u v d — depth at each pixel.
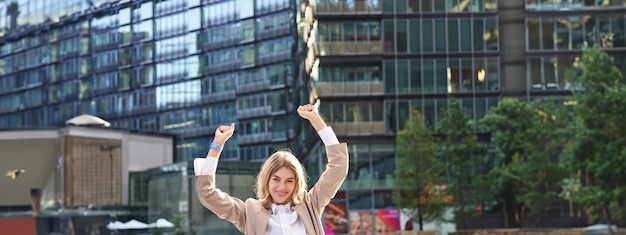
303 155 61.22
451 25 52.94
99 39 85.94
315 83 52.91
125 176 52.50
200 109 78.81
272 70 73.00
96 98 86.19
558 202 48.81
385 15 52.75
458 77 52.69
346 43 52.72
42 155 50.22
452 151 45.84
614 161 36.59
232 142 76.50
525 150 45.59
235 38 75.88
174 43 81.06
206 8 78.38
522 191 46.12
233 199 5.11
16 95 94.88
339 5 52.72
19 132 50.00
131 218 47.00
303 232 4.98
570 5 52.41
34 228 43.00
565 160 38.38
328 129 5.20
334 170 5.12
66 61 88.50
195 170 5.12
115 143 52.44
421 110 52.56
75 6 87.25
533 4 52.62
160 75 81.75
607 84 37.75
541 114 46.44
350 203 51.44
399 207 45.84
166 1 80.81
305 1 57.25
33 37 92.19
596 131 37.00
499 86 52.47
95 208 47.72
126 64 83.75
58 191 50.22
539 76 52.38
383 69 52.66
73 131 50.81
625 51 51.69
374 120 52.47
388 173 51.81
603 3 52.22
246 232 5.00
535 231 31.55
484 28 52.78
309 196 5.11
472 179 45.75
